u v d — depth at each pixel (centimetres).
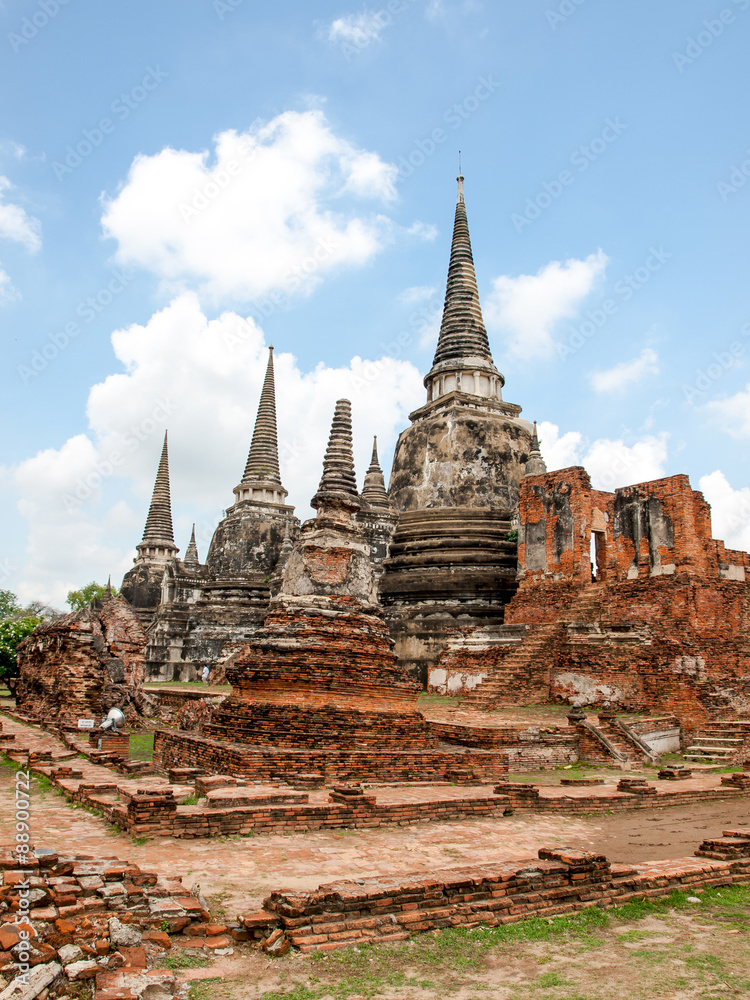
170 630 4488
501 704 2522
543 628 2789
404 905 756
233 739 1578
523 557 3080
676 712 2370
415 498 3841
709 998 622
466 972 661
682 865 981
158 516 6688
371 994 612
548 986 638
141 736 2552
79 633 2434
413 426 4012
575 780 1731
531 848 1108
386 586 3516
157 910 705
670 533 2666
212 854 971
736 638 2619
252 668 1639
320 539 1819
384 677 1698
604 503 3084
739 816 1475
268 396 5584
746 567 2845
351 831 1154
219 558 5006
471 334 4156
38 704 2645
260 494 5262
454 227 4434
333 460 2083
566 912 819
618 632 2598
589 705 2509
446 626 3272
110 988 569
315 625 1680
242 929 699
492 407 3975
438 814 1274
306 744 1530
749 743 2239
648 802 1549
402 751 1596
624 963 691
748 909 859
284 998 598
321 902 722
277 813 1127
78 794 1290
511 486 3759
